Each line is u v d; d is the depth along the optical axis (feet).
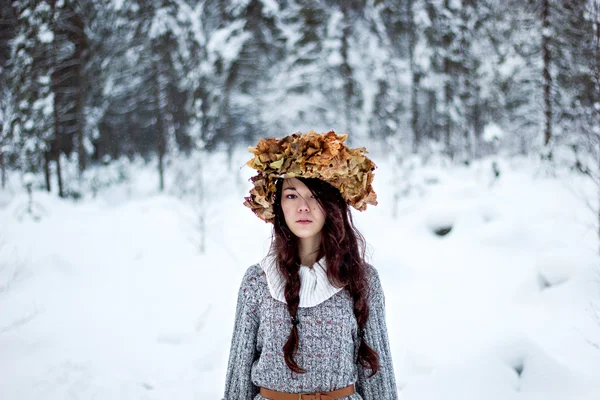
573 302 13.50
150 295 16.89
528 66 38.99
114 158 56.13
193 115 44.19
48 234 22.86
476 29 49.32
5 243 20.66
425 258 18.61
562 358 10.84
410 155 38.34
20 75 33.45
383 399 5.04
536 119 39.45
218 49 48.08
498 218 20.97
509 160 41.11
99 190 42.50
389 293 16.44
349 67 51.06
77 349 12.90
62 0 35.88
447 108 50.96
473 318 13.78
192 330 14.20
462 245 19.10
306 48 54.08
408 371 11.45
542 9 35.60
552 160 29.19
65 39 38.78
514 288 14.87
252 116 60.64
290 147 5.00
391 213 26.16
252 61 53.98
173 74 50.03
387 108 44.47
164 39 47.93
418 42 50.24
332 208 4.89
